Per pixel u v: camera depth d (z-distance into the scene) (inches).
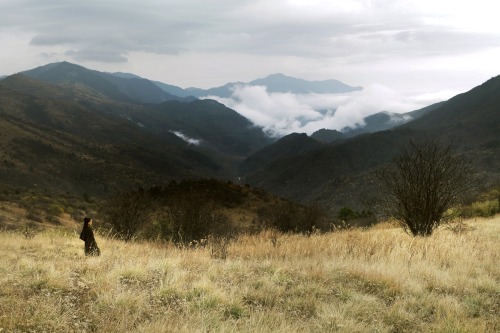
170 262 292.2
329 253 387.2
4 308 174.9
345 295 232.7
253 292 232.2
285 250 403.9
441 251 364.8
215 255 377.7
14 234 537.3
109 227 809.5
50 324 162.2
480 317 202.2
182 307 197.0
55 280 228.8
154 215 912.9
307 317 200.7
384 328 185.0
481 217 885.2
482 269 311.1
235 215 1507.1
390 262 324.5
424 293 240.8
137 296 205.6
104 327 159.9
